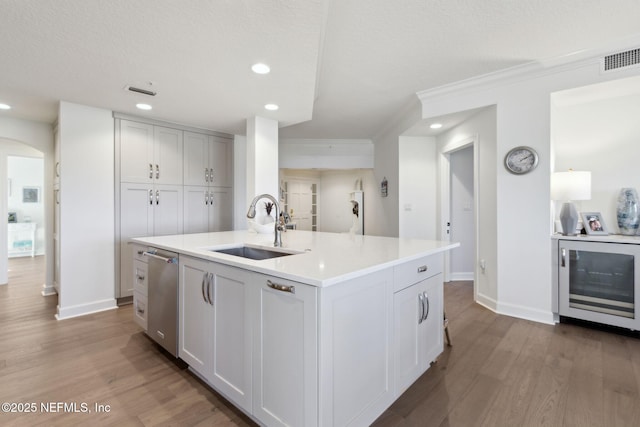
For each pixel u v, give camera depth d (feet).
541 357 6.99
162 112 10.75
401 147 14.46
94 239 10.28
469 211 14.51
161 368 6.59
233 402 5.12
